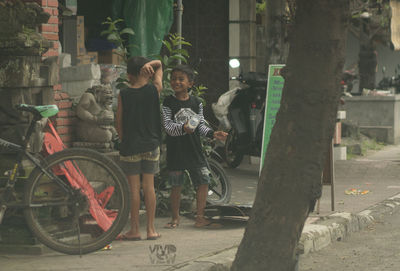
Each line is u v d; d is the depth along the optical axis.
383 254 10.28
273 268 6.64
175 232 10.85
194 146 11.11
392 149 25.39
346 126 25.97
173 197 11.26
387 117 27.39
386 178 17.64
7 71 9.23
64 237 9.19
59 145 9.55
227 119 18.42
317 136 6.44
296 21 6.46
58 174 9.00
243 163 20.22
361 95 28.86
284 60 18.31
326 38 6.30
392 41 29.23
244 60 20.14
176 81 11.00
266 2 18.28
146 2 17.12
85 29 16.61
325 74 6.36
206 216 11.75
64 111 11.86
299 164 6.48
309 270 9.34
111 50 16.44
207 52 20.42
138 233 10.10
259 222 6.68
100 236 8.90
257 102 17.75
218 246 9.49
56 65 9.72
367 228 12.25
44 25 11.75
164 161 12.49
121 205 8.91
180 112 11.02
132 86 10.12
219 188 14.64
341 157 21.34
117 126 10.03
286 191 6.54
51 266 8.32
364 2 22.06
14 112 9.26
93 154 8.84
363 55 29.98
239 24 20.09
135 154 9.88
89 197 9.16
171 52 13.33
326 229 10.85
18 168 8.81
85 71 12.16
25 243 9.02
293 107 6.46
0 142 8.73
